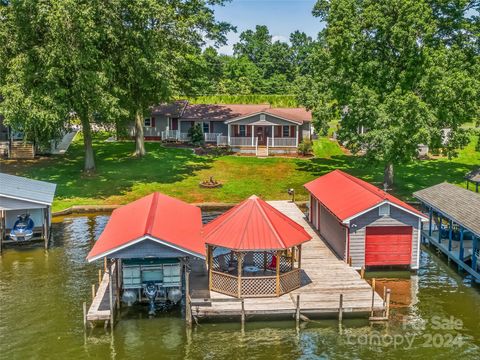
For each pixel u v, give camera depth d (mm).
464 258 27125
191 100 80562
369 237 26719
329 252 28625
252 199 24781
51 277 26000
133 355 19062
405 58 37938
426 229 32719
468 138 39031
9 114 35906
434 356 18984
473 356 18969
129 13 40219
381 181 44125
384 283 25625
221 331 20891
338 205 28375
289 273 23141
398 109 36812
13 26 36969
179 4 47438
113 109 37688
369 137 38250
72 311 22391
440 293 24453
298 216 35562
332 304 21859
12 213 31766
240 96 82062
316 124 44188
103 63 38906
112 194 40188
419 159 51500
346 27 38875
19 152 48219
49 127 37094
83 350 19391
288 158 52719
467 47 39875
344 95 40562
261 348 19578
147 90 44375
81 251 29750
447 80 36250
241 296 22516
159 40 43406
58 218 36000
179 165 48375
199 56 50938
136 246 21500
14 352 19188
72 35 36406
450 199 30234
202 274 25328
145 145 56219
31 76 36812
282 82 116625
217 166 48719
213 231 23734
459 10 39156
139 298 22969
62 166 46375
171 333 20703
